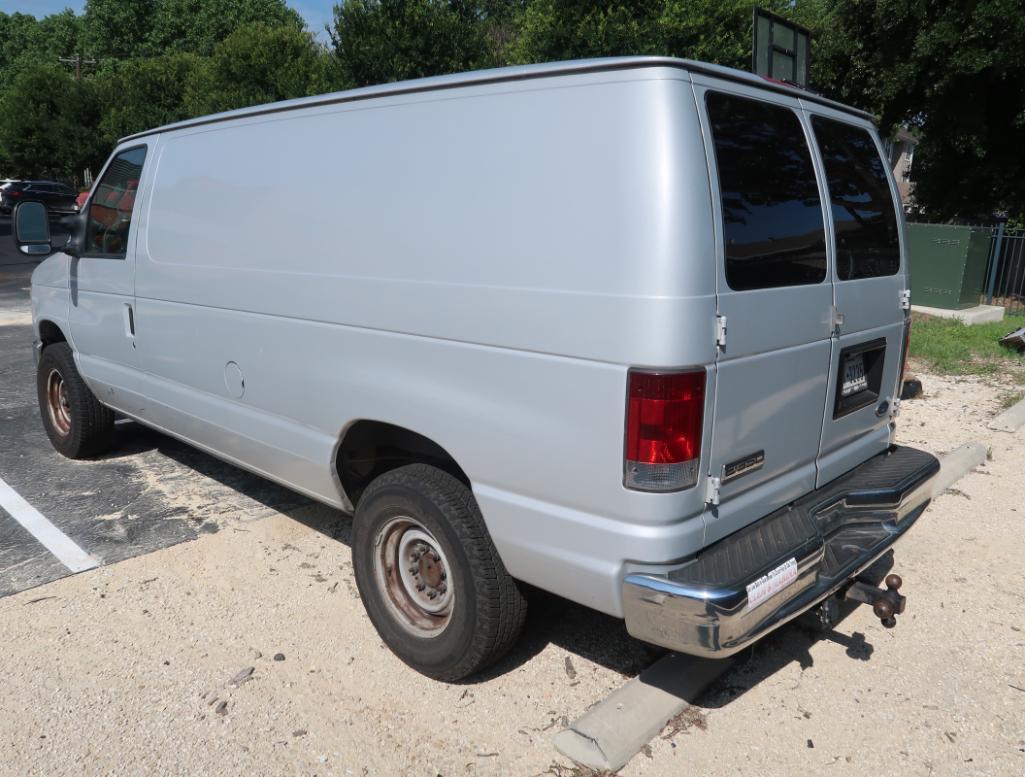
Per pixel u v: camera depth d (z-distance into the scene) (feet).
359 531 10.84
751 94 8.96
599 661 11.02
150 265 14.37
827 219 9.95
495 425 9.08
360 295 10.34
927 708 10.07
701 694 10.27
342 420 10.99
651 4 47.14
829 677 10.68
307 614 12.17
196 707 10.02
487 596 9.64
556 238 8.34
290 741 9.44
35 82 158.10
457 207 9.21
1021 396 24.82
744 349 8.50
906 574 13.43
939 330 35.73
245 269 12.15
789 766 9.05
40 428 21.53
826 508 10.22
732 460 8.70
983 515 15.75
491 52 58.34
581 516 8.53
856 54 49.67
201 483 17.35
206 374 13.50
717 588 7.88
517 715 9.91
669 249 7.69
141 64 137.39
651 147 7.77
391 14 54.60
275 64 81.20
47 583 13.01
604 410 8.11
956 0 43.04
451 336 9.35
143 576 13.25
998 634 11.69
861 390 11.22
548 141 8.46
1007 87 46.03
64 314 17.60
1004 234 45.14
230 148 12.45
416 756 9.21
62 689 10.34
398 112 9.91
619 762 9.03
